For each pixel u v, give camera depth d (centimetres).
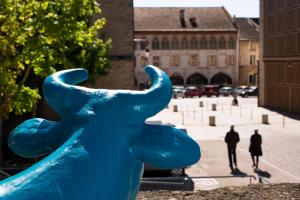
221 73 9750
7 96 1589
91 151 321
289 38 4950
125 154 341
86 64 2584
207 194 1215
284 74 5109
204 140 2938
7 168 1838
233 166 2094
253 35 9944
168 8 9844
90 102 352
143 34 9456
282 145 2692
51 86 367
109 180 319
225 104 6203
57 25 1516
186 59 9631
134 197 363
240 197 1171
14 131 390
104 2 3562
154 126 359
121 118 350
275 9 5275
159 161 343
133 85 3628
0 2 1442
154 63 9544
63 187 289
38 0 1570
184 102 6712
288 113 4834
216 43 9681
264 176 1900
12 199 266
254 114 4738
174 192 1259
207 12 9875
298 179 1848
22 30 1502
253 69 9850
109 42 2816
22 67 1591
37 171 290
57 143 361
